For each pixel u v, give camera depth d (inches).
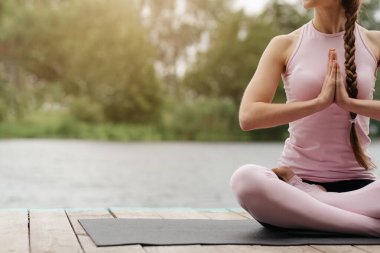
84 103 1382.9
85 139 1293.1
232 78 1483.8
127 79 1422.2
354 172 112.3
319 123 110.2
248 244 99.2
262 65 113.3
